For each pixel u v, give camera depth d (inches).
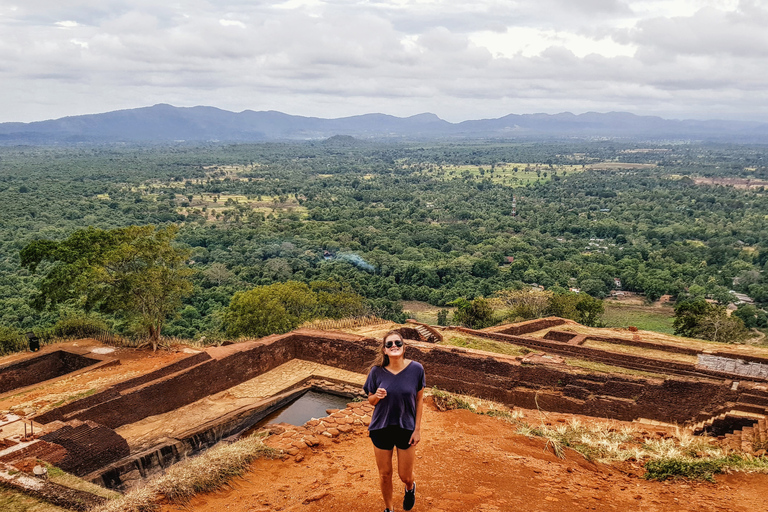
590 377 789.9
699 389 710.5
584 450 405.7
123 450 603.8
